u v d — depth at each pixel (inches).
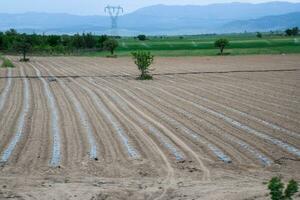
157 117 883.4
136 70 1930.4
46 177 524.4
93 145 670.5
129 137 721.0
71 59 2785.4
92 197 446.9
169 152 637.3
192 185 493.0
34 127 789.9
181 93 1217.4
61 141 692.7
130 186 488.7
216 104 1037.8
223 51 3361.2
